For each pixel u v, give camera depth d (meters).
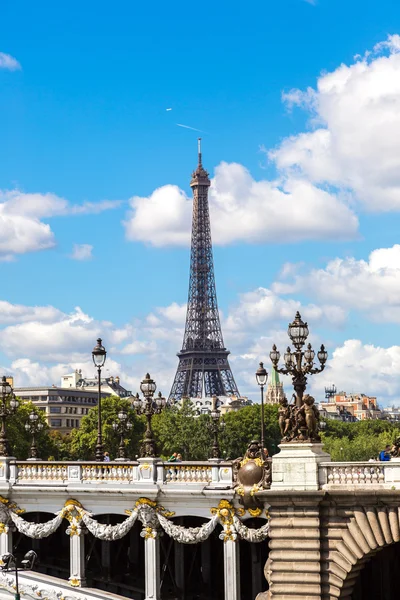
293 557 58.59
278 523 59.09
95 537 73.88
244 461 65.12
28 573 74.75
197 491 66.44
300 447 59.19
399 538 56.91
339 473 58.53
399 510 56.97
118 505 69.94
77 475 71.25
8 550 73.50
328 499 58.03
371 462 57.91
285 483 59.06
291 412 59.94
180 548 72.06
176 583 71.94
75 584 71.56
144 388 69.50
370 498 57.25
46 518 79.88
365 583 68.75
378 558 68.25
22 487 72.44
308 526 58.31
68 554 80.88
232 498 65.62
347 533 57.91
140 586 75.44
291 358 59.62
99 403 84.56
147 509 68.25
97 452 84.00
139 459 69.12
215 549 74.62
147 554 68.38
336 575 58.03
